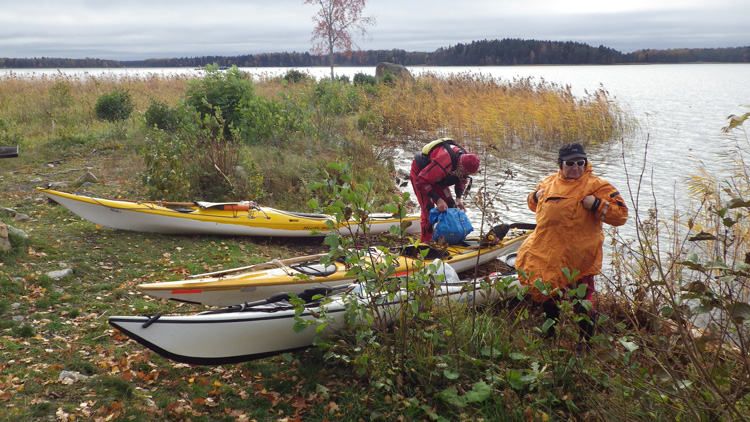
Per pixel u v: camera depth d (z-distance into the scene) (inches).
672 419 131.6
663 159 560.4
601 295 218.1
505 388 151.2
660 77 3139.8
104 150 527.8
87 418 136.4
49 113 679.7
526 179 505.7
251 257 280.8
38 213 316.8
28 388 145.3
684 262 107.6
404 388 155.2
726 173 472.1
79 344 175.0
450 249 260.4
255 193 375.6
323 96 813.9
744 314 100.4
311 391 157.5
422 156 265.6
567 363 158.1
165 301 217.8
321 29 1104.2
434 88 904.3
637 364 146.5
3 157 450.0
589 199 168.2
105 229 294.8
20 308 192.2
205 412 146.6
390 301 170.9
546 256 175.2
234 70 554.9
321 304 166.6
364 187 160.7
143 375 159.8
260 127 506.0
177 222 294.7
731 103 1210.6
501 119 697.0
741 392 116.7
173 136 449.4
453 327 168.2
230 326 162.4
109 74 980.6
